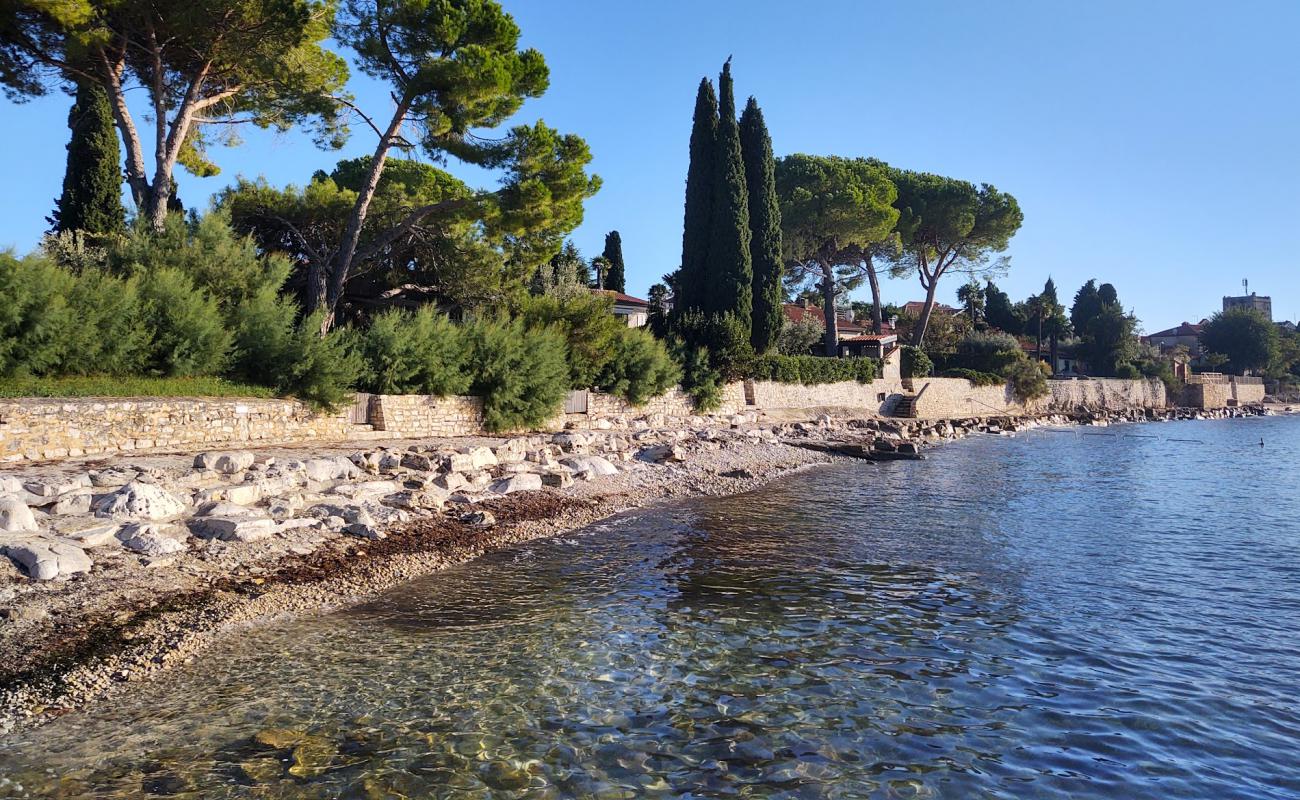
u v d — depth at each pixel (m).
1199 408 93.06
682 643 10.30
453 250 34.97
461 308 37.19
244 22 26.53
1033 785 6.83
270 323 23.08
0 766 6.76
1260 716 8.31
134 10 25.14
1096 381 85.00
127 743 7.26
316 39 29.33
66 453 17.03
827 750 7.41
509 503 19.06
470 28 28.94
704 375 43.66
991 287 105.38
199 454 17.17
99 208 31.55
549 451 24.86
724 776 6.91
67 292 18.41
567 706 8.28
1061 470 33.03
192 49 27.27
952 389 64.62
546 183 31.58
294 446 21.34
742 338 45.59
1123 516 21.19
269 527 13.86
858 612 11.82
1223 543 17.53
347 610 11.43
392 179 40.69
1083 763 7.24
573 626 10.95
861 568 14.71
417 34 28.08
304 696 8.39
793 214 59.00
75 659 8.91
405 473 19.48
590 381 35.91
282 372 23.09
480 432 29.08
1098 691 8.92
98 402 17.73
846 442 39.56
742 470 27.98
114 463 16.30
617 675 9.16
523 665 9.42
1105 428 65.94
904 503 22.95
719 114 48.09
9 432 16.05
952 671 9.45
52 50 25.88
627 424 36.53
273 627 10.53
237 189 33.75
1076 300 114.75
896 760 7.24
